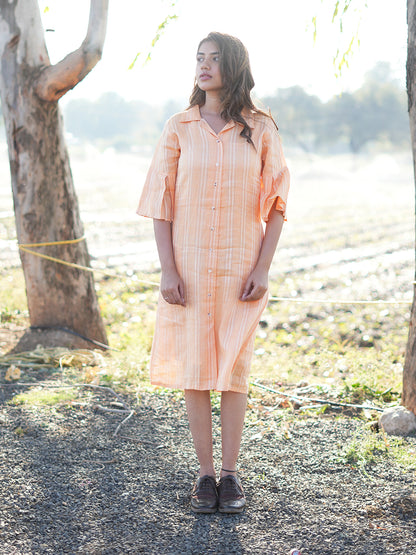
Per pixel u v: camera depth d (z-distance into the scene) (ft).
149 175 9.59
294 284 33.71
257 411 13.76
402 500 9.55
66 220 18.80
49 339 18.54
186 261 9.27
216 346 9.41
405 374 12.97
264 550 8.36
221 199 9.16
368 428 12.58
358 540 8.58
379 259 42.83
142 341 19.81
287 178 9.44
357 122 313.73
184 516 9.26
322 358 19.34
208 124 9.31
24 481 10.19
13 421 12.76
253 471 10.69
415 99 12.77
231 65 9.15
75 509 9.40
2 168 140.97
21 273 32.50
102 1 16.62
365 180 168.14
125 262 38.68
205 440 9.72
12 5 17.29
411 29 12.51
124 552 8.32
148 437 12.20
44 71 17.49
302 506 9.51
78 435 12.20
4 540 8.54
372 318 26.03
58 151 18.43
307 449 11.56
